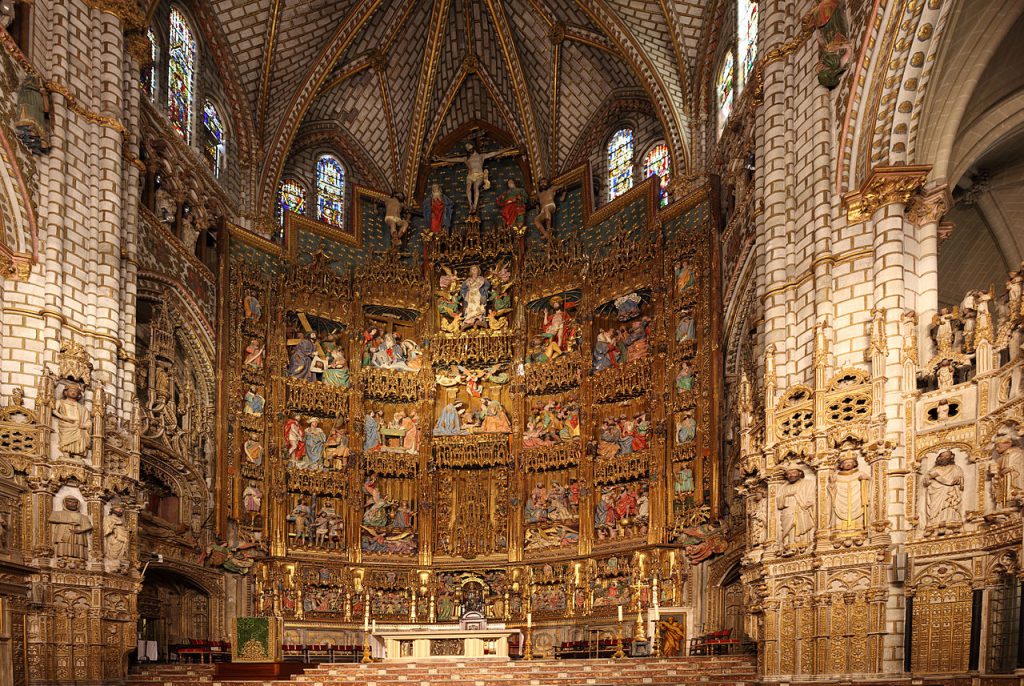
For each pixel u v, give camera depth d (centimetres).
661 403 3628
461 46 4388
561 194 4281
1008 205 3222
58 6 2909
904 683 2056
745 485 2661
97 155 2972
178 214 3547
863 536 2291
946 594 2152
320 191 4466
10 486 2506
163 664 3062
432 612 3909
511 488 3978
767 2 2919
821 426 2420
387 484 4053
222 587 3538
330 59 4153
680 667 2856
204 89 3878
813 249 2602
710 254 3534
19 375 2655
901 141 2500
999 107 2692
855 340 2447
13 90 2683
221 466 3562
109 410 2845
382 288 4203
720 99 3769
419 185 4481
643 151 4194
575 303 4081
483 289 4238
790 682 2342
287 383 3894
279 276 4003
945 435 2231
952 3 2347
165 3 3606
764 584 2495
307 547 3803
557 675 2778
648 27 3922
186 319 3525
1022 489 1989
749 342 3275
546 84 4297
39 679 2484
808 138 2694
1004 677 1880
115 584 2755
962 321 2320
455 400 4166
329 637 3762
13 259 2681
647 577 3522
